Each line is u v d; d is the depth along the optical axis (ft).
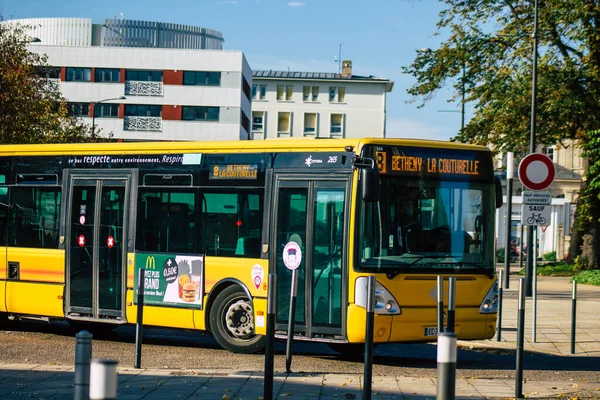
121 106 288.10
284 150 46.50
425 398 34.24
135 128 288.30
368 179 41.63
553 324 66.08
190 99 288.71
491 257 45.47
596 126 130.00
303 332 44.88
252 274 46.73
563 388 36.99
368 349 32.27
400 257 43.37
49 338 54.44
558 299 90.33
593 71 122.93
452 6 129.49
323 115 381.19
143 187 51.03
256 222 46.96
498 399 34.01
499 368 45.27
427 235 44.09
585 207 137.80
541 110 125.39
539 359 49.75
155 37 372.99
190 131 288.71
